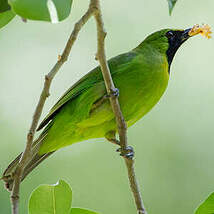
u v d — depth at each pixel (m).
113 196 13.34
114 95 7.03
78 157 13.55
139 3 14.73
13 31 14.57
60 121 8.86
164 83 9.11
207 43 14.60
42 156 9.18
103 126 8.77
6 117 13.77
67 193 6.64
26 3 5.21
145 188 13.35
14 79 14.20
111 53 14.45
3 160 13.28
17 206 6.06
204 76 14.27
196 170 13.23
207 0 14.78
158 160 13.48
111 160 13.60
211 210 6.51
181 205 13.09
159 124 13.79
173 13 14.72
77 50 14.90
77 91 8.75
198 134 13.53
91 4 6.05
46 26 14.72
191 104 13.95
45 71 14.39
